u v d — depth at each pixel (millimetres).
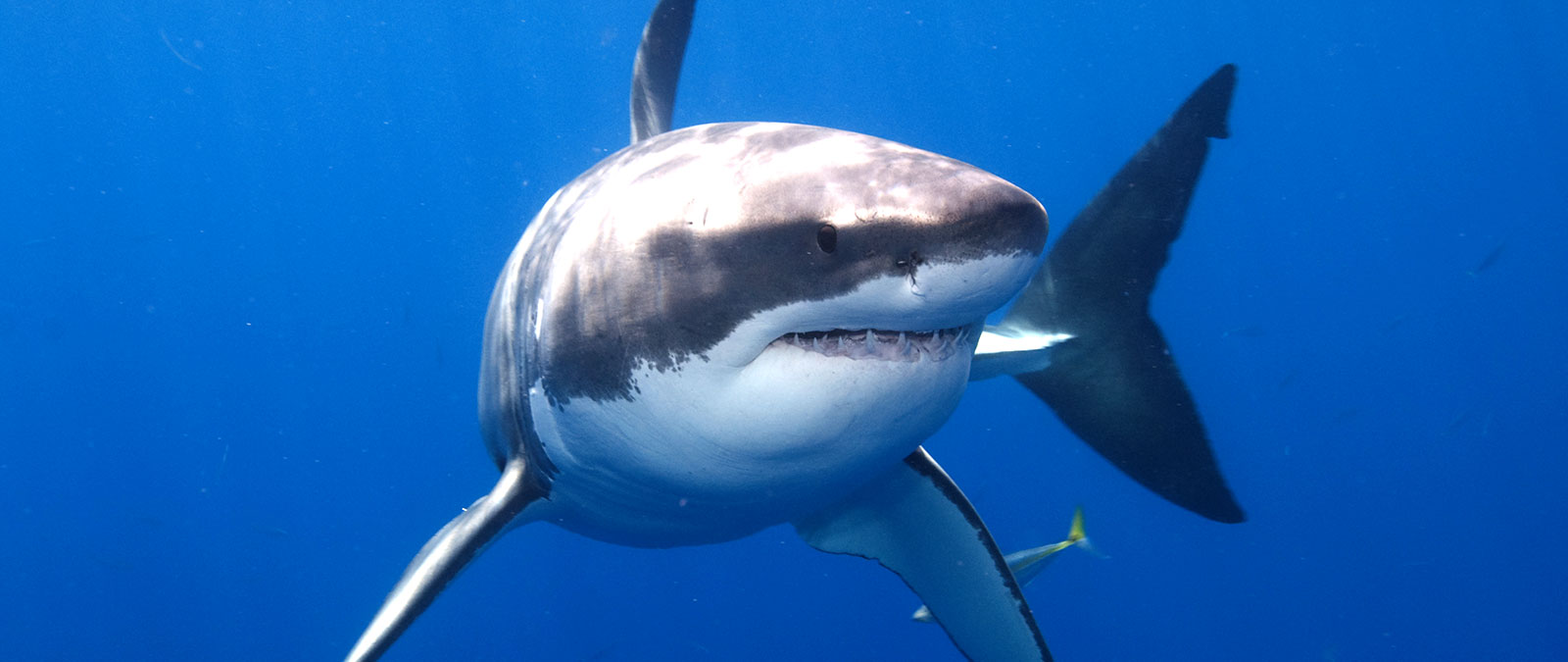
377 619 2883
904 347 2096
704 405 2250
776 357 2150
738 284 2057
